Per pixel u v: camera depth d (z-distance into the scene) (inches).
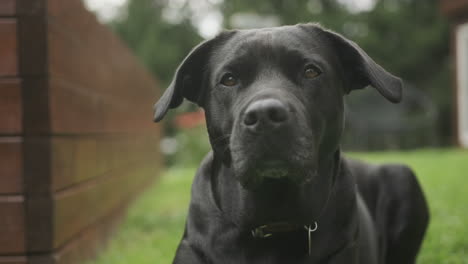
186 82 40.4
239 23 184.4
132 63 99.3
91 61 59.7
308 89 37.0
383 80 37.4
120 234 66.7
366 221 44.4
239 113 35.4
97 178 61.2
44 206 45.6
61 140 48.2
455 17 178.1
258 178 35.1
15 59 45.1
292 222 37.6
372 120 210.4
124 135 84.1
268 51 37.2
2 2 44.9
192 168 169.2
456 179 92.7
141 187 107.0
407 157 143.2
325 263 38.0
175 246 59.1
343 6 339.3
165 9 336.8
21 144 45.4
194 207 40.1
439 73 302.7
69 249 49.4
